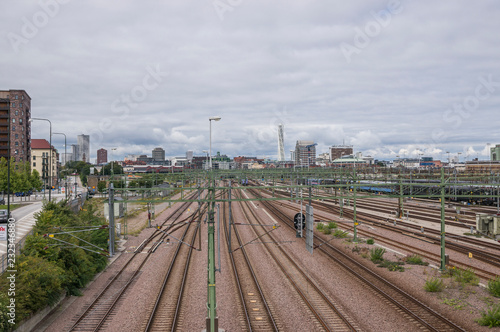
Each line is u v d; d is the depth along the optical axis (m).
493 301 23.86
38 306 21.11
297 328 20.39
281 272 31.89
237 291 26.89
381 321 21.27
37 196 94.31
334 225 53.38
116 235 47.22
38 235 26.78
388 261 34.25
